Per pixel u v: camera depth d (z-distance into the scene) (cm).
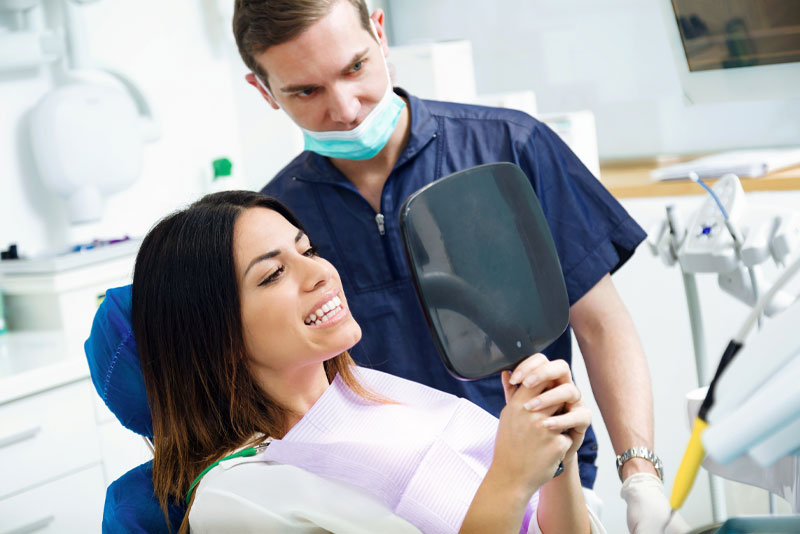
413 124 144
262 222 110
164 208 306
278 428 112
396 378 127
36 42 252
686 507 194
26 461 198
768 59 245
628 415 131
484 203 79
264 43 125
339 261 147
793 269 52
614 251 143
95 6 285
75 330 238
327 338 108
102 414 214
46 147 259
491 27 350
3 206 261
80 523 208
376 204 146
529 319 81
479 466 115
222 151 325
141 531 111
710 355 258
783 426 43
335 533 98
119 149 271
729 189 144
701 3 247
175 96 309
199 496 102
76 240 278
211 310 108
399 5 370
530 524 112
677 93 313
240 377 110
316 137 137
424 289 75
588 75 331
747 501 139
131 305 117
